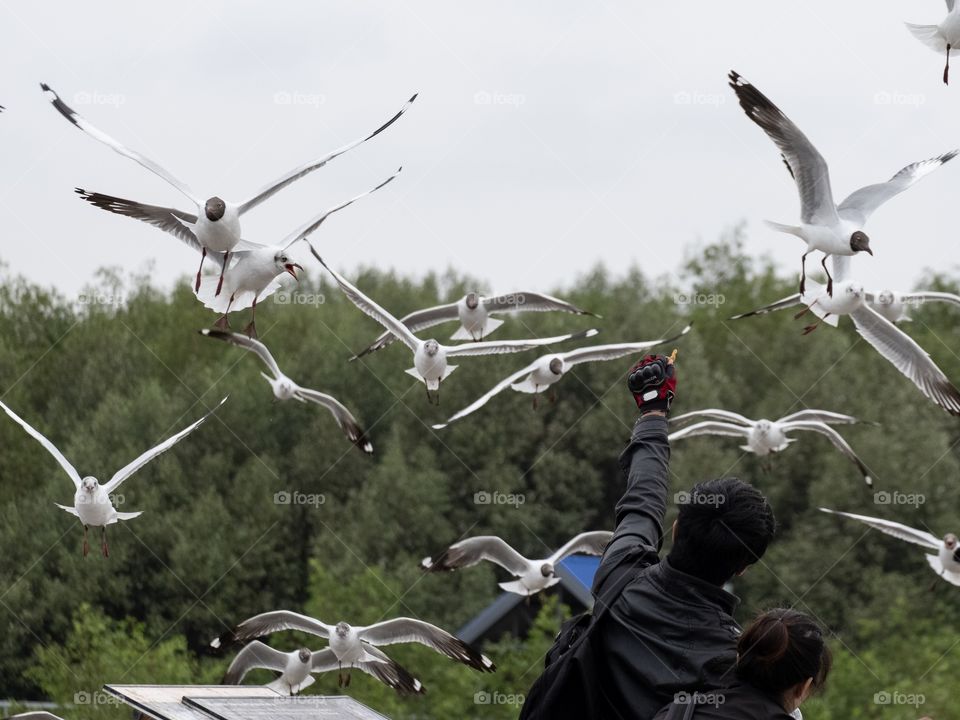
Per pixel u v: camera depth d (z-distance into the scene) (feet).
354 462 101.91
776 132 22.72
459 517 99.19
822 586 92.02
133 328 112.47
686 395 100.94
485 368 104.12
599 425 103.19
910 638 75.82
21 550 87.56
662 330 108.37
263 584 93.97
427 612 85.10
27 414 99.35
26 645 84.89
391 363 107.65
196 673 66.39
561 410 103.60
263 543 93.09
